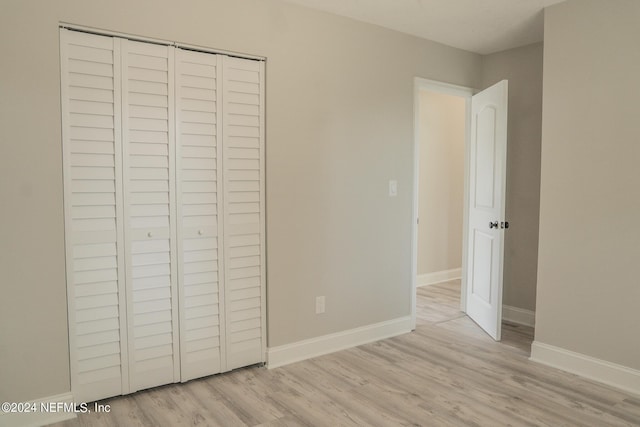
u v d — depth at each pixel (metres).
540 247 3.11
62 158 2.30
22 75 2.17
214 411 2.44
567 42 2.93
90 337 2.44
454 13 3.16
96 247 2.43
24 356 2.25
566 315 2.99
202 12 2.64
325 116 3.18
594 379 2.85
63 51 2.28
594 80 2.81
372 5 3.01
